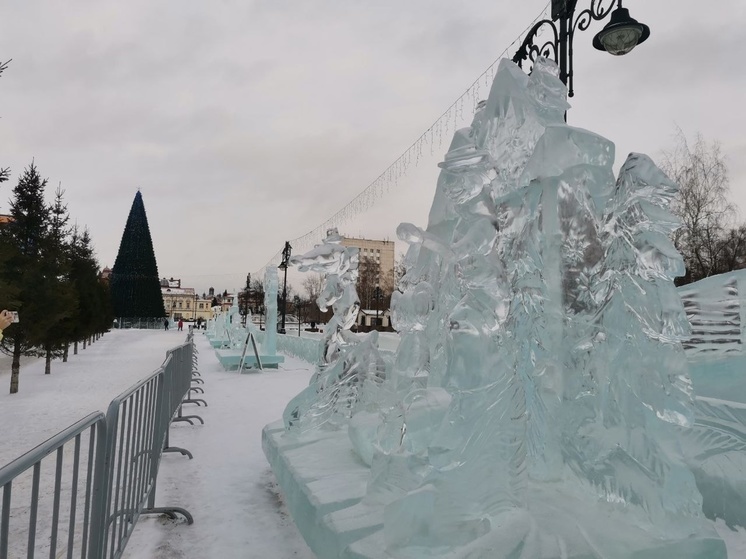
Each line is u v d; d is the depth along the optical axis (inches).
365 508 111.5
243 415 323.3
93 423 98.1
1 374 642.8
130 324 2498.8
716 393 185.9
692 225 991.6
